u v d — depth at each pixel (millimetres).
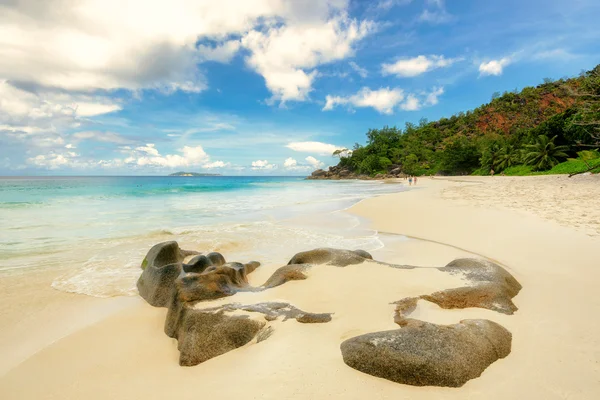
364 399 2574
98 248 8680
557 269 5734
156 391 2979
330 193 29672
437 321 3668
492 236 8508
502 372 2906
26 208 16906
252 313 3852
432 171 82625
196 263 5457
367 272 5020
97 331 4320
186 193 29797
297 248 8617
